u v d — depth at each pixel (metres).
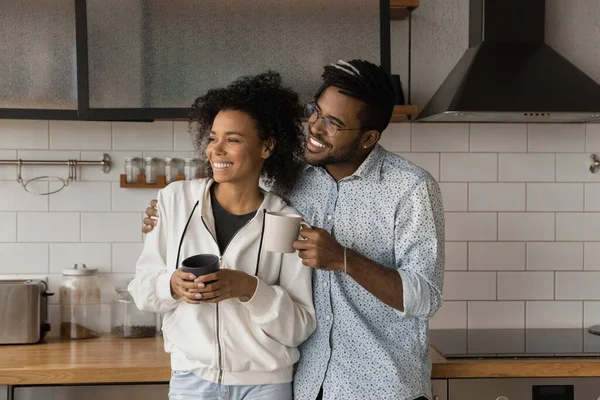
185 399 2.06
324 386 2.05
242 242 2.04
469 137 3.22
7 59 2.81
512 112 2.72
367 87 2.00
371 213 2.07
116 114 2.78
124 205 3.15
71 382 2.48
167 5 2.76
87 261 3.14
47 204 3.13
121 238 3.15
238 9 2.77
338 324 2.05
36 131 3.12
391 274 1.96
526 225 3.25
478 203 3.23
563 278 3.26
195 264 1.93
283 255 2.08
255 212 2.09
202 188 2.07
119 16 2.76
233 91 2.04
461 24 3.21
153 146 3.15
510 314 3.25
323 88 2.05
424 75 3.21
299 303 2.07
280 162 2.13
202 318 2.00
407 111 2.87
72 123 3.13
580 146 3.25
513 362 2.57
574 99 2.77
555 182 3.25
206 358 2.00
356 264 1.93
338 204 2.11
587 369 2.57
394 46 3.20
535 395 2.57
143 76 2.78
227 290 1.90
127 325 2.99
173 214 2.08
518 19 2.98
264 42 2.78
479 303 3.25
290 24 2.79
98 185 3.14
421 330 2.07
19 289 2.84
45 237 3.13
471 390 2.56
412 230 2.02
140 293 2.03
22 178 3.12
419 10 3.20
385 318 2.07
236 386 2.04
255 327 2.01
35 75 2.82
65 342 2.91
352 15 2.80
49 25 2.82
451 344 2.87
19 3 2.81
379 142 3.21
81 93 2.78
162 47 2.77
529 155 3.24
